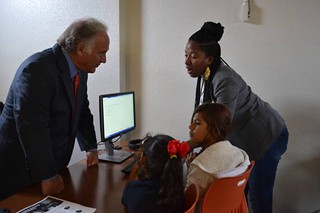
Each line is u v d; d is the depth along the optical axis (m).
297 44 2.01
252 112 1.76
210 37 1.64
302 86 2.04
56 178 1.35
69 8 2.55
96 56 1.42
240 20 2.13
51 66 1.35
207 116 1.35
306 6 1.96
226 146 1.27
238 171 1.21
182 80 2.37
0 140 1.45
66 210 1.14
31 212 1.12
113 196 1.28
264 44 2.09
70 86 1.45
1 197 1.49
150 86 2.49
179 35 2.33
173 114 2.44
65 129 1.51
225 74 1.62
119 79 2.44
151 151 1.07
